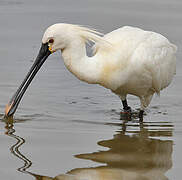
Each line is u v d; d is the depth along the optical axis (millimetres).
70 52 13688
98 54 14078
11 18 25375
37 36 22844
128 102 17094
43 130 13656
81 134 13367
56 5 28094
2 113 15172
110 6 27875
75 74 13898
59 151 12062
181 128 14164
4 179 10492
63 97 17047
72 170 11008
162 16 25781
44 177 10641
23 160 11492
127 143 12758
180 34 22922
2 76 18547
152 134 13555
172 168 11336
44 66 20125
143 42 14602
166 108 16297
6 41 22297
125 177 10773
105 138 13078
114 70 14000
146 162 11609
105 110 15938
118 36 14484
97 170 11070
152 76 14852
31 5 28156
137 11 26750
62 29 13625
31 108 15750
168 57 15539
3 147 12273
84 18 25078
